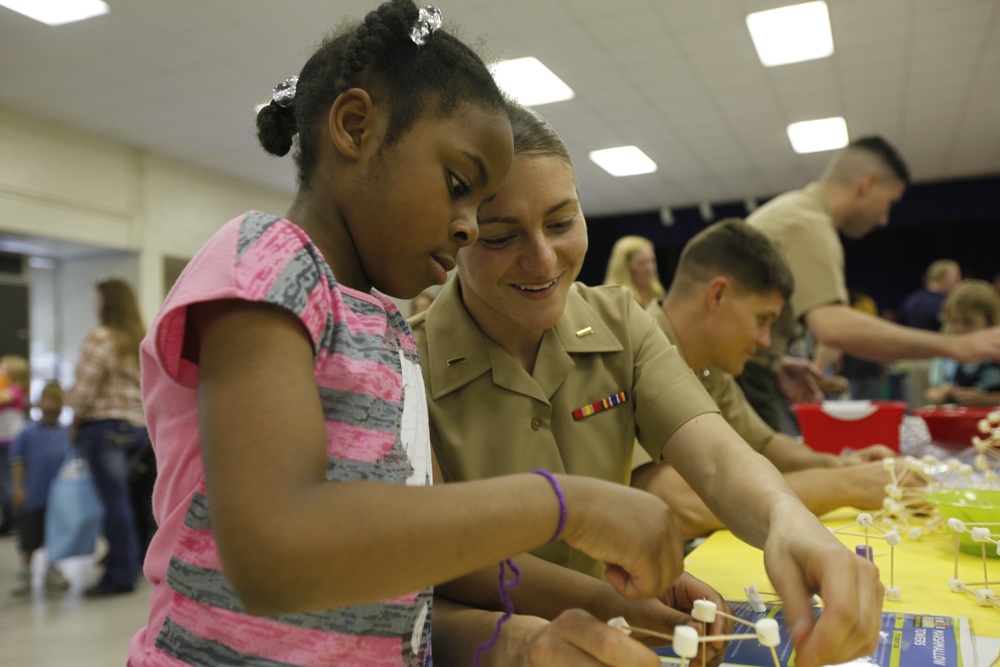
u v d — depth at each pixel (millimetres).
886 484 1262
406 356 622
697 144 6582
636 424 947
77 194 5660
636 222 9547
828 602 491
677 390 881
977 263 9758
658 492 1201
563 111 5684
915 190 8430
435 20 549
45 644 2814
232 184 7047
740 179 7859
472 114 548
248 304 450
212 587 512
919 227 9992
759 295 1382
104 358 3469
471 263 826
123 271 6238
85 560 4246
